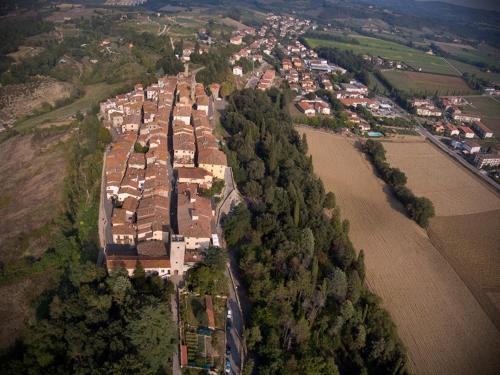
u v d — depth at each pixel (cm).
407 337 15525
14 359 11656
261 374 12412
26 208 18738
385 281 18150
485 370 14688
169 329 11975
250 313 14675
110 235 16600
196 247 16238
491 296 18150
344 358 14162
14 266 15050
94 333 11825
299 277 15225
